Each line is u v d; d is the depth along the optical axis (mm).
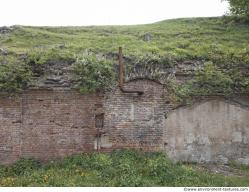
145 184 13344
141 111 16031
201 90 16312
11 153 15633
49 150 15727
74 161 15211
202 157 16203
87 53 17297
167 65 16750
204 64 16859
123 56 16891
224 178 14141
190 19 25000
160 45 19453
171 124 16141
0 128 15672
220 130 16344
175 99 16172
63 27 23859
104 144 15820
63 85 15805
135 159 15367
